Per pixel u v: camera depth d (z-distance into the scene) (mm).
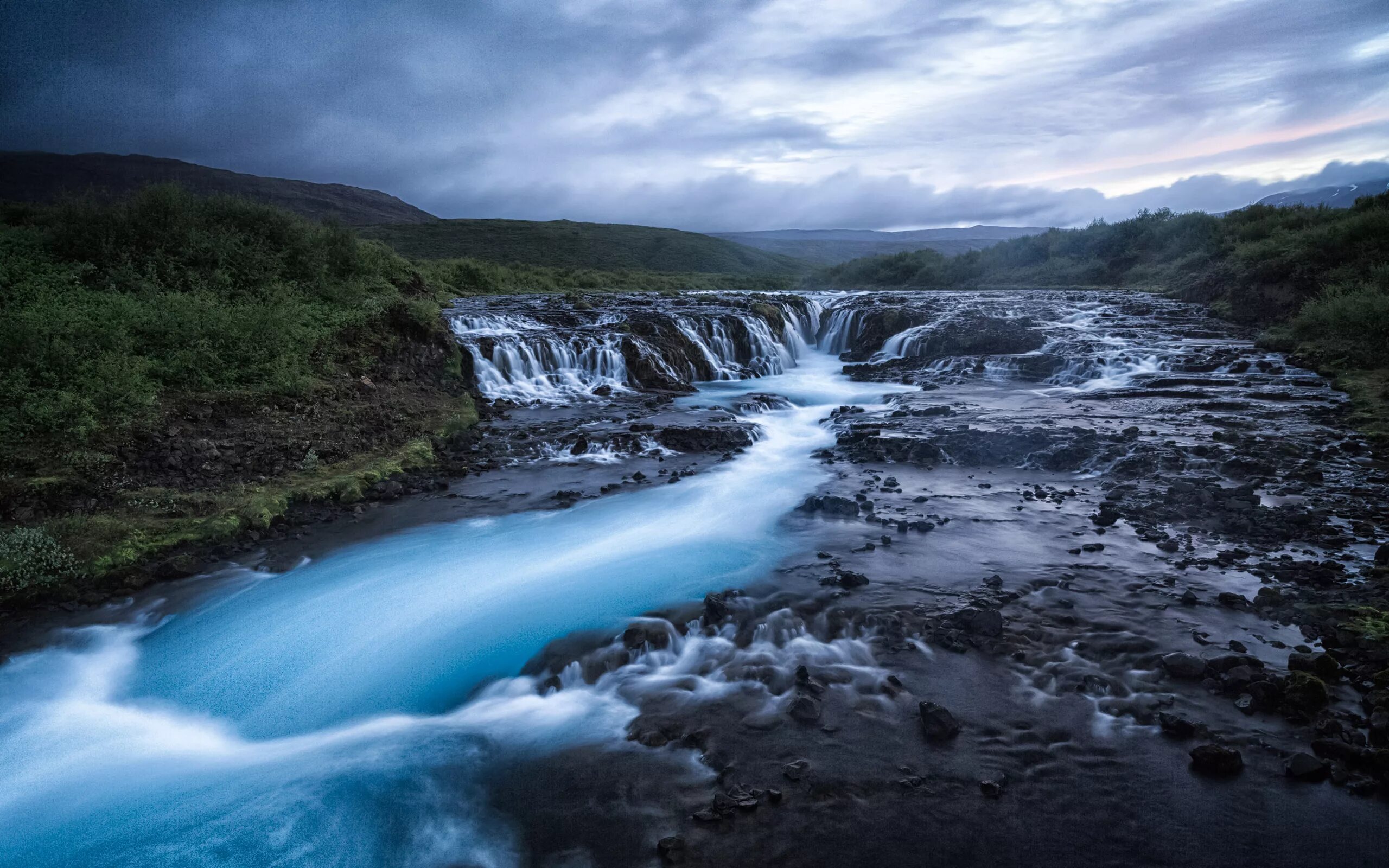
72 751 5586
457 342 17344
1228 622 6551
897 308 25359
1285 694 5348
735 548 8805
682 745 5273
